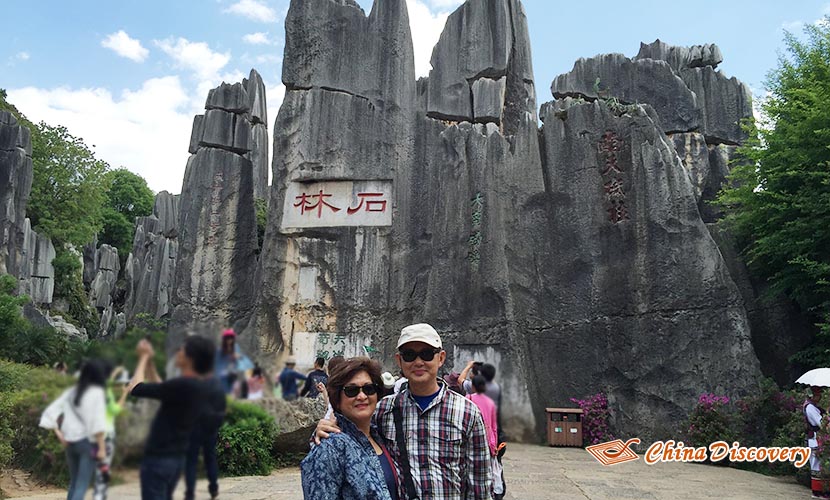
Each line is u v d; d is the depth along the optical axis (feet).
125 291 147.54
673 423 42.19
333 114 57.36
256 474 29.76
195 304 60.23
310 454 9.52
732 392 41.63
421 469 10.77
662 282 44.75
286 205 56.70
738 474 34.17
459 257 50.57
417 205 56.03
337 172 56.24
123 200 183.62
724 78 72.95
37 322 98.84
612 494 27.04
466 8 60.75
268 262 55.93
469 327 48.57
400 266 54.60
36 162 118.52
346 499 9.24
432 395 11.36
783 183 46.11
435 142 57.11
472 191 51.67
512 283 49.29
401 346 11.27
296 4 59.88
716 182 66.95
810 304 45.01
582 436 43.55
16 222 96.73
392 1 59.62
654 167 46.83
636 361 44.45
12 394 26.76
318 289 54.65
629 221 47.26
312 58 58.59
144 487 6.64
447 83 59.31
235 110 65.72
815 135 43.86
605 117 50.26
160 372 7.02
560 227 49.85
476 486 11.12
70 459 7.13
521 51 61.87
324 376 32.96
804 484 31.17
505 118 60.54
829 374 27.96
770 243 44.24
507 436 44.57
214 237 61.82
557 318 48.26
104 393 6.88
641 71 70.49
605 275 47.32
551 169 51.24
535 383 47.29
